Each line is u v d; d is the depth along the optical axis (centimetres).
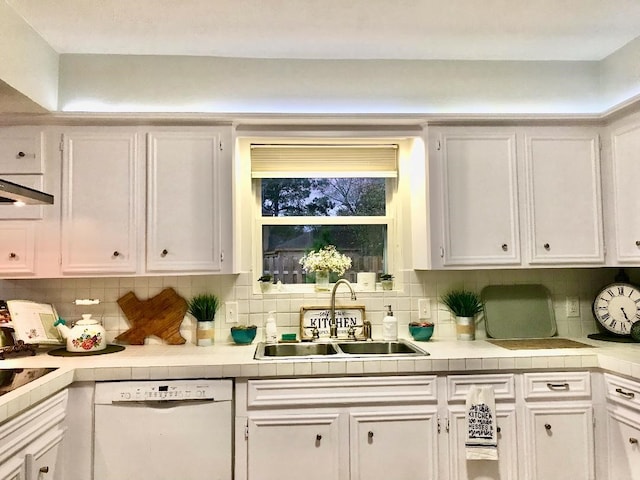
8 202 196
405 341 260
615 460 214
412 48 253
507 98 269
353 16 218
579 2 208
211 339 258
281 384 210
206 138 246
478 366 216
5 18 199
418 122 251
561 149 256
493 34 238
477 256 250
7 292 258
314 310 272
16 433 159
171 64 258
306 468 209
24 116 236
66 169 239
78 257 238
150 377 206
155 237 241
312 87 263
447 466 214
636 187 236
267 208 294
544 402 219
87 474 202
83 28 225
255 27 227
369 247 298
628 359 206
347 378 213
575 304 280
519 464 215
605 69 268
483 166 253
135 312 263
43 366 205
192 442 206
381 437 212
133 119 240
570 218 254
